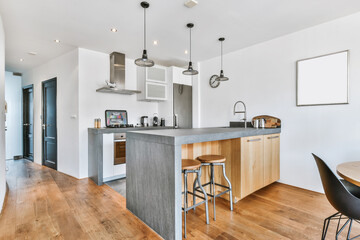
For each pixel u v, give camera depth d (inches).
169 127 167.3
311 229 74.0
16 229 74.5
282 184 123.6
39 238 69.1
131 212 87.5
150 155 74.2
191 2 85.9
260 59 135.1
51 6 89.2
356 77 97.3
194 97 182.5
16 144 211.3
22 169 166.6
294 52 118.7
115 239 68.9
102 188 119.6
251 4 88.5
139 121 178.2
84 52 143.7
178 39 128.3
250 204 95.5
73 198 103.9
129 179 88.4
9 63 179.9
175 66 181.0
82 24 107.1
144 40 127.6
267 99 131.6
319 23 107.8
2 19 99.7
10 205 94.9
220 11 94.3
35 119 193.3
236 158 95.3
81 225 77.5
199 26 110.0
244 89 144.6
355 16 97.4
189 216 84.1
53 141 168.1
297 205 94.2
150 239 68.9
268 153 113.6
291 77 120.1
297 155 118.0
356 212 47.9
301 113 116.2
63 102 156.5
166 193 67.2
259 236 69.9
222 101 160.4
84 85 143.4
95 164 129.7
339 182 49.9
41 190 115.7
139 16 98.7
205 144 97.5
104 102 154.9
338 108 103.0
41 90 183.0
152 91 166.6
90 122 146.3
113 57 151.4
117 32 117.3
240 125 145.2
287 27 112.2
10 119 207.3
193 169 79.7
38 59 169.0
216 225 77.0
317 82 109.7
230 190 88.3
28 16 97.8
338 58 102.4
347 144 100.0
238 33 119.6
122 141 140.4
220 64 161.8
